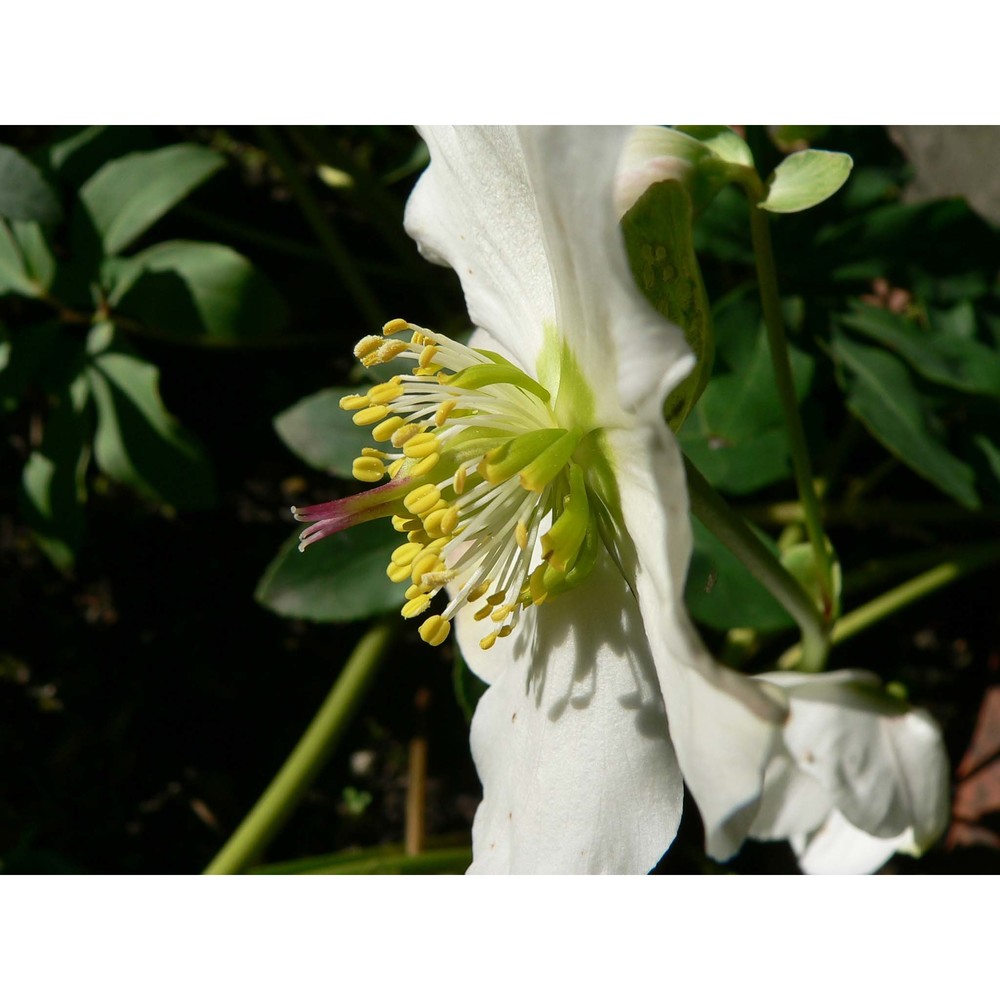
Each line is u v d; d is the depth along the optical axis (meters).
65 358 0.24
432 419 0.17
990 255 0.23
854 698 0.18
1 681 0.30
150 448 0.24
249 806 0.29
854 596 0.28
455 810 0.28
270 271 0.32
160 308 0.24
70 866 0.27
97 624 0.30
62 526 0.24
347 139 0.32
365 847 0.28
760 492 0.26
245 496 0.31
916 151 0.28
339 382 0.31
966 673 0.27
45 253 0.24
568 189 0.14
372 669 0.24
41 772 0.29
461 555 0.18
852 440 0.25
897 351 0.23
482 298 0.17
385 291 0.31
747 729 0.13
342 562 0.22
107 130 0.25
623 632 0.16
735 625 0.20
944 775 0.18
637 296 0.13
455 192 0.17
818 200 0.16
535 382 0.16
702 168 0.15
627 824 0.16
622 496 0.15
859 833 0.20
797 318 0.22
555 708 0.17
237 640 0.30
